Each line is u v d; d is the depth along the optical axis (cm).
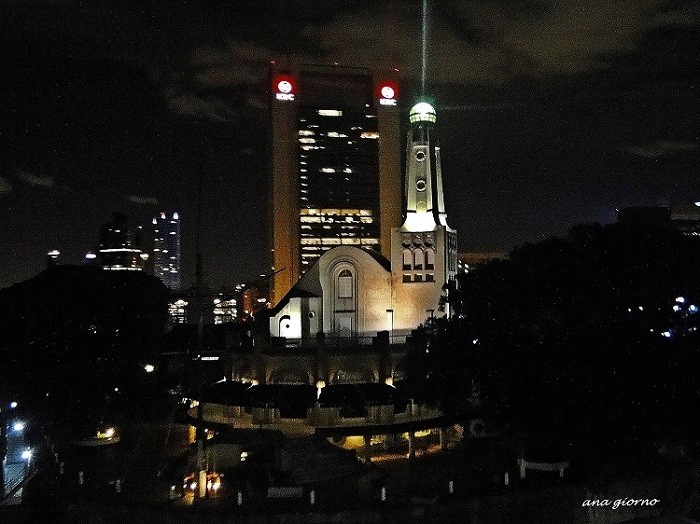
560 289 5222
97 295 8819
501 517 4688
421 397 6138
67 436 7062
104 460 6488
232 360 8225
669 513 5050
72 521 4747
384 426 6700
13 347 7794
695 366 4669
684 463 5250
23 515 4825
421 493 4853
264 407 6962
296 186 19650
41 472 5956
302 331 9025
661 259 5147
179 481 5312
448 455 6669
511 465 5809
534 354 5034
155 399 8538
